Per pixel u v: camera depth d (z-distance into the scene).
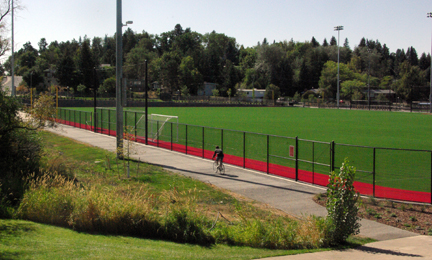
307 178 19.77
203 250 9.06
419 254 9.24
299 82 155.00
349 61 177.12
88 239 8.84
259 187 17.61
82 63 119.56
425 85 133.38
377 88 147.88
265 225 10.84
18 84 130.62
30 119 18.80
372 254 9.20
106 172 20.12
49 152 24.94
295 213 13.64
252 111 86.81
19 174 15.16
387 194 16.70
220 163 20.91
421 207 14.60
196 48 166.12
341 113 81.12
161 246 9.03
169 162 24.12
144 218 10.41
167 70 127.81
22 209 10.30
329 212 10.48
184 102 106.56
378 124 54.28
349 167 10.38
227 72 140.38
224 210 13.63
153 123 38.31
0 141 15.97
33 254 6.92
